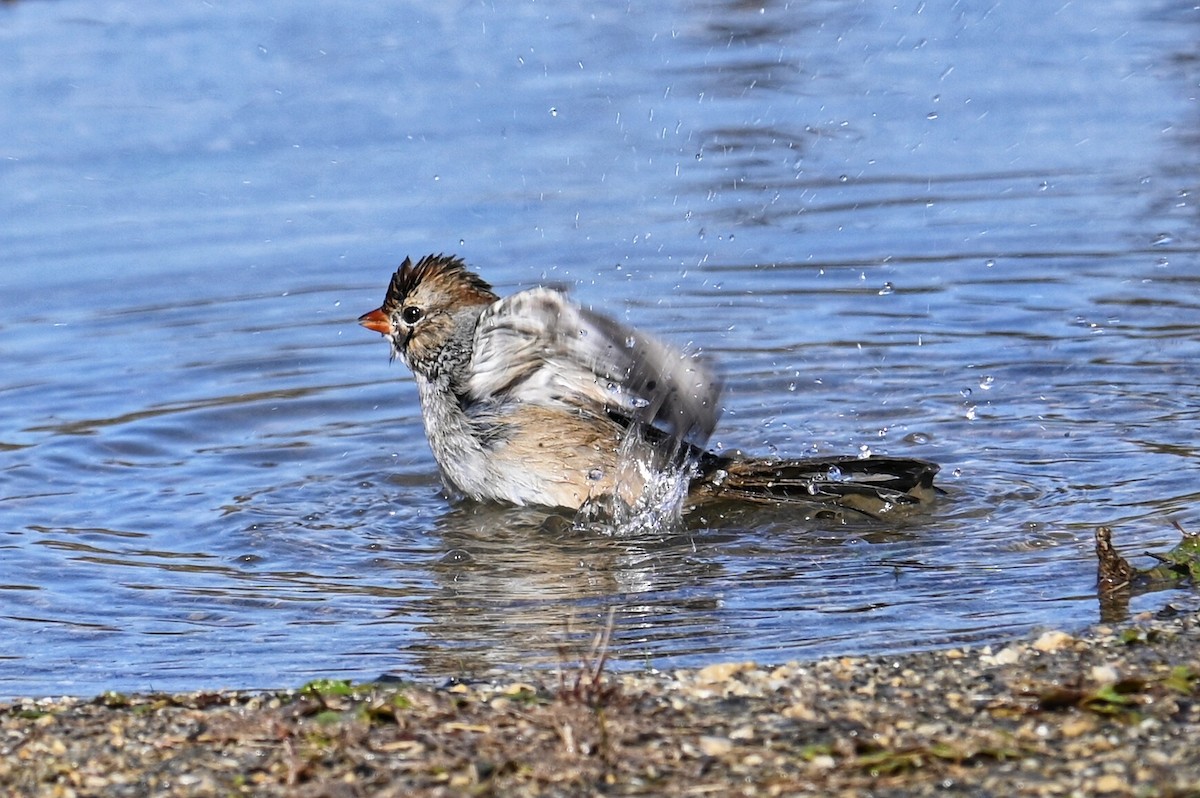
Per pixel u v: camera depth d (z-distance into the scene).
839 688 7.86
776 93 22.69
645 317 16.36
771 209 19.23
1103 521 11.13
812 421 13.78
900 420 13.74
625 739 7.17
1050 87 22.88
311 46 23.84
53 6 25.31
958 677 7.96
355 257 18.06
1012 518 11.34
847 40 24.75
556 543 11.42
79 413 14.43
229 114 21.52
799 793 6.59
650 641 9.15
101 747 7.46
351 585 10.56
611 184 19.78
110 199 19.52
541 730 7.36
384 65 23.16
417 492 12.79
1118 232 18.36
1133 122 21.52
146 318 16.84
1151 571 9.81
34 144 20.58
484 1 26.03
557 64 23.45
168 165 20.22
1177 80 22.94
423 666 8.87
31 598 10.39
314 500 12.52
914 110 22.16
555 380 12.28
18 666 9.15
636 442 12.03
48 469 13.11
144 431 13.99
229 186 19.78
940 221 18.80
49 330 16.55
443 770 6.96
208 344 16.16
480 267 17.58
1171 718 7.16
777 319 16.36
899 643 8.82
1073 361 14.93
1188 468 12.21
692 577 10.45
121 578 10.76
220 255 18.22
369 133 21.08
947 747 6.89
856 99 22.50
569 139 21.00
